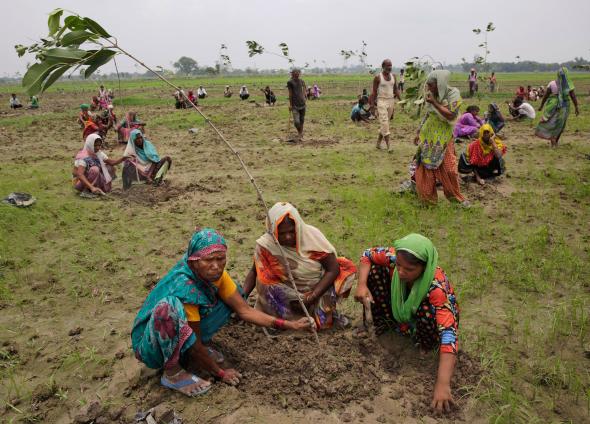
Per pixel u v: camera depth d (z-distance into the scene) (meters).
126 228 6.49
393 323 3.86
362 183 8.42
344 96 29.64
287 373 3.43
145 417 3.06
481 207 6.89
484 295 4.56
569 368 3.49
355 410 3.10
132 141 8.28
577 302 4.30
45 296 4.74
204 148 12.13
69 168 10.16
